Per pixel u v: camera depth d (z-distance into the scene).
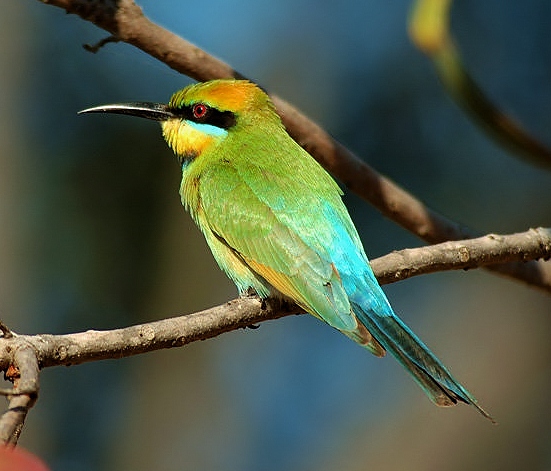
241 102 8.77
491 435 13.70
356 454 13.88
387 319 7.24
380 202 8.44
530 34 14.37
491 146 13.99
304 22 14.87
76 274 13.45
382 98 14.32
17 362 5.25
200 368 14.32
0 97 13.16
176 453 13.88
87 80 13.75
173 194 13.90
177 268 13.85
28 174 13.27
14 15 13.38
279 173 8.23
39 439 13.31
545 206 13.92
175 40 7.88
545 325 14.17
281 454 14.12
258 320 6.57
